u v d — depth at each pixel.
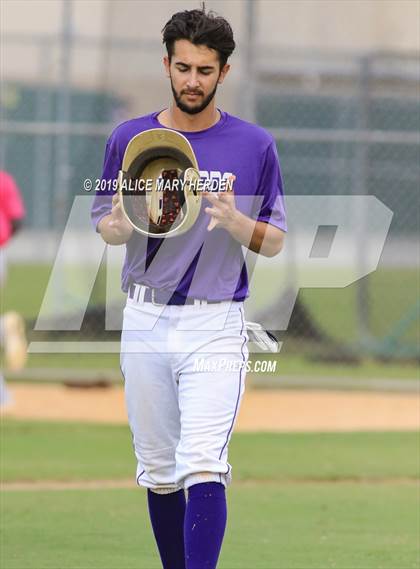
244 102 48.38
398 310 58.38
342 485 30.78
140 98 73.44
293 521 26.27
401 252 60.31
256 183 17.45
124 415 40.66
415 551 23.45
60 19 76.62
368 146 53.19
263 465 32.91
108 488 29.98
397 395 44.34
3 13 78.44
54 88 73.19
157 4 67.75
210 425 16.83
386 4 68.69
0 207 38.28
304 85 60.09
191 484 16.78
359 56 49.94
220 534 16.70
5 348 46.72
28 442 35.81
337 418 40.41
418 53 51.91
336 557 22.86
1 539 24.22
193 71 16.86
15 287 69.62
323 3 69.12
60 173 53.19
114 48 55.56
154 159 17.36
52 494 29.14
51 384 46.03
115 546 23.66
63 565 21.97
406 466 33.03
